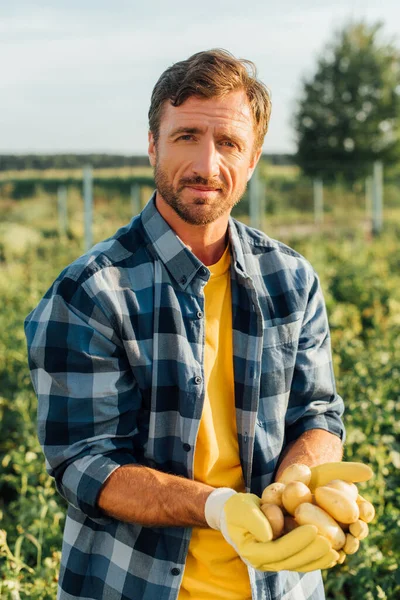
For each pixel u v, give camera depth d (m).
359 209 23.33
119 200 21.89
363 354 5.51
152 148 2.00
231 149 1.88
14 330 6.62
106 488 1.74
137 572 1.80
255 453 1.93
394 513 3.41
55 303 1.83
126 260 1.89
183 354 1.85
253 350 1.95
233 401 1.96
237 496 1.63
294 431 2.09
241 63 1.88
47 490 3.61
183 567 1.80
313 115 30.23
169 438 1.86
